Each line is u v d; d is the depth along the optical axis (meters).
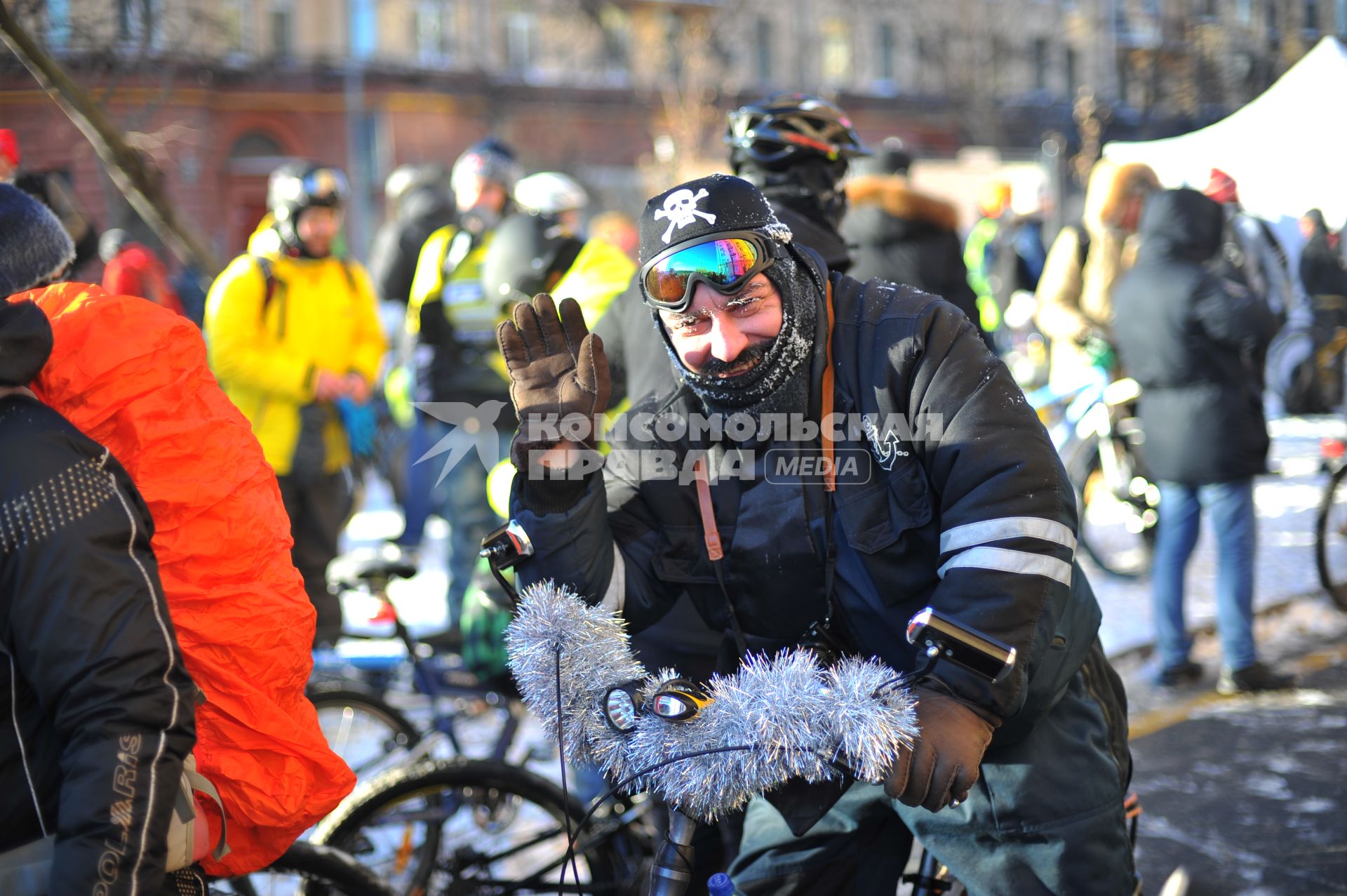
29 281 1.93
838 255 3.41
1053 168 14.62
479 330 5.58
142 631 1.71
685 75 36.66
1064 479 1.93
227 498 1.89
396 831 3.19
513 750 4.54
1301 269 10.56
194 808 1.83
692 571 2.16
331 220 5.41
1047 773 2.17
